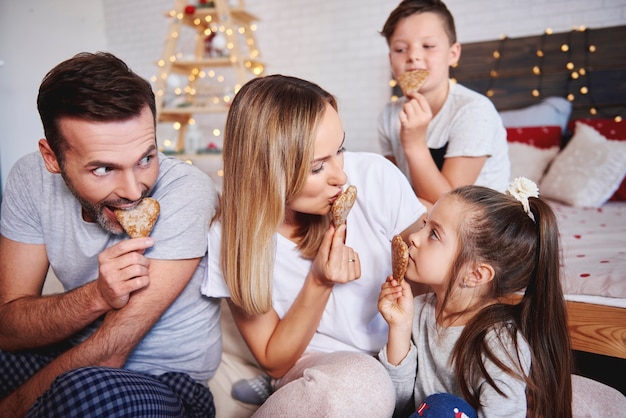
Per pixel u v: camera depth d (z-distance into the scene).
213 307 1.11
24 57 3.86
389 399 0.89
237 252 0.95
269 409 0.89
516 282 0.97
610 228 1.86
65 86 0.79
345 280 0.95
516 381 0.87
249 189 0.92
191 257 0.97
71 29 4.23
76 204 1.00
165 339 1.03
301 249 1.06
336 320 1.10
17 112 3.84
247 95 0.92
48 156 0.91
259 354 1.08
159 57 4.33
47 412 0.78
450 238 0.98
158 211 0.92
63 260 1.04
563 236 1.75
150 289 0.92
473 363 0.93
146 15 4.30
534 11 2.99
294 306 1.03
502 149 1.80
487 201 0.98
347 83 3.66
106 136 0.81
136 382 0.86
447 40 1.69
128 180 0.86
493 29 3.12
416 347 1.04
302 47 3.78
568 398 0.95
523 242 0.95
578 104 2.87
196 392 1.05
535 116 2.88
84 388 0.78
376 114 3.59
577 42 2.86
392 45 1.74
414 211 1.13
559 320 0.96
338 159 0.95
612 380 1.52
